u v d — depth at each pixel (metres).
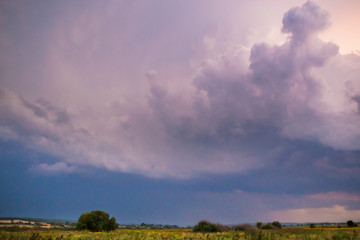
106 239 21.50
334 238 20.19
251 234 25.67
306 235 22.64
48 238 18.92
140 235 25.67
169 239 22.84
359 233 22.98
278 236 23.42
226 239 22.81
